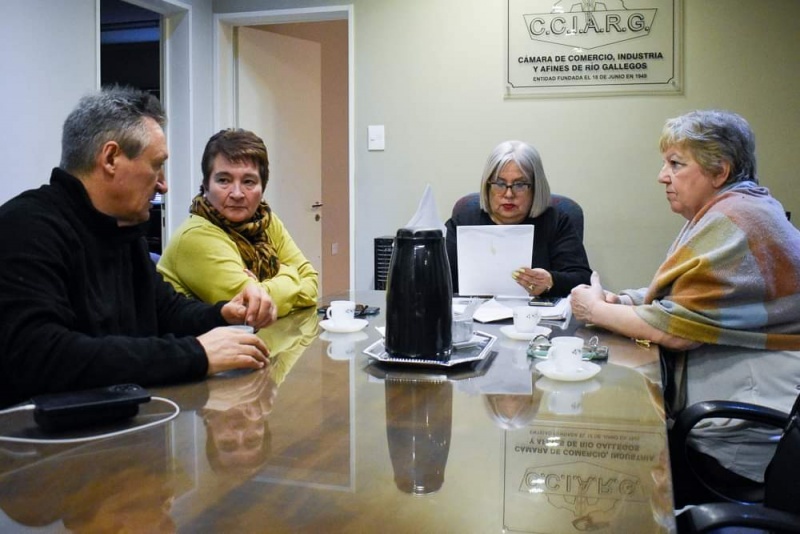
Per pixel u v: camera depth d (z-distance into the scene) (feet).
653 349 4.88
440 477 2.59
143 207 4.45
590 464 2.73
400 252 4.25
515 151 8.16
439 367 4.28
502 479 2.57
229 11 13.26
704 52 11.53
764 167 11.50
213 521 2.20
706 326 4.82
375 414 3.37
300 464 2.71
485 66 12.23
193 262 6.04
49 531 2.13
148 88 20.31
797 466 3.36
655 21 11.62
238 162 6.32
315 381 3.98
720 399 4.91
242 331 4.29
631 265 12.01
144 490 2.44
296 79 15.43
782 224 4.84
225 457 2.77
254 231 6.57
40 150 9.64
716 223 4.94
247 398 3.62
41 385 3.55
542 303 6.70
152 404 3.50
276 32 16.02
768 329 4.80
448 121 12.46
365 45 12.66
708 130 5.26
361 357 4.59
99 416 3.13
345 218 18.34
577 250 8.19
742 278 4.76
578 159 12.05
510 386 3.92
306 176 15.96
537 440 3.02
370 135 12.76
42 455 2.79
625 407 3.52
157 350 3.82
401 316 4.26
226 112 13.79
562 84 12.01
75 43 10.17
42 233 3.88
